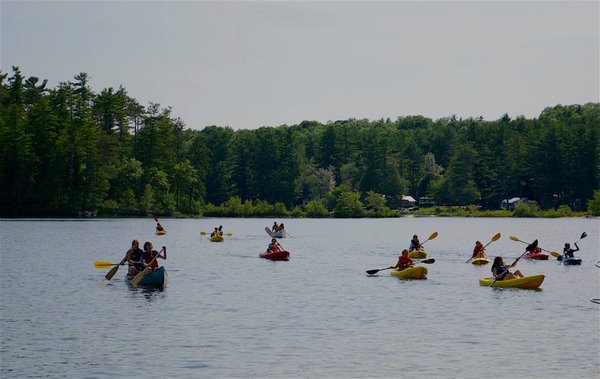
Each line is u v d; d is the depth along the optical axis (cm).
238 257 6950
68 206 16912
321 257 7056
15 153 16438
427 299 4053
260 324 3272
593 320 3403
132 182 19150
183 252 7612
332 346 2847
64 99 18662
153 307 3734
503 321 3372
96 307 3722
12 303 3841
